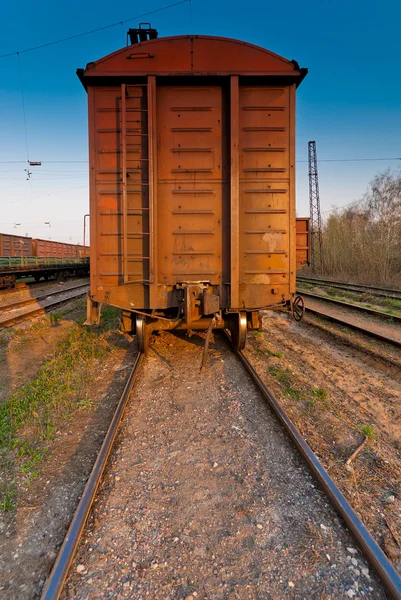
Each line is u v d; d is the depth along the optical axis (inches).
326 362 261.9
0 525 106.7
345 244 1221.7
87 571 89.3
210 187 213.8
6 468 135.0
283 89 211.8
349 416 172.1
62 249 1201.4
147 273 213.3
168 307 216.1
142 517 107.2
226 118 212.8
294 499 112.6
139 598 82.0
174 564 90.9
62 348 300.2
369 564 89.7
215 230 215.3
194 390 201.5
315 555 92.3
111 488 120.3
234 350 264.1
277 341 319.0
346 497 113.7
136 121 208.2
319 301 586.6
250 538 98.3
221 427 159.3
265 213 215.2
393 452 142.9
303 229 311.7
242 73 204.7
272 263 217.2
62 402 191.3
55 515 110.3
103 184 210.1
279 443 144.2
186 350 281.1
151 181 205.6
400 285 843.4
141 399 190.9
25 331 375.9
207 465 132.3
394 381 226.2
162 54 207.0
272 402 170.6
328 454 137.3
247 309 219.1
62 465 136.0
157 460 136.3
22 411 179.5
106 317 430.0
